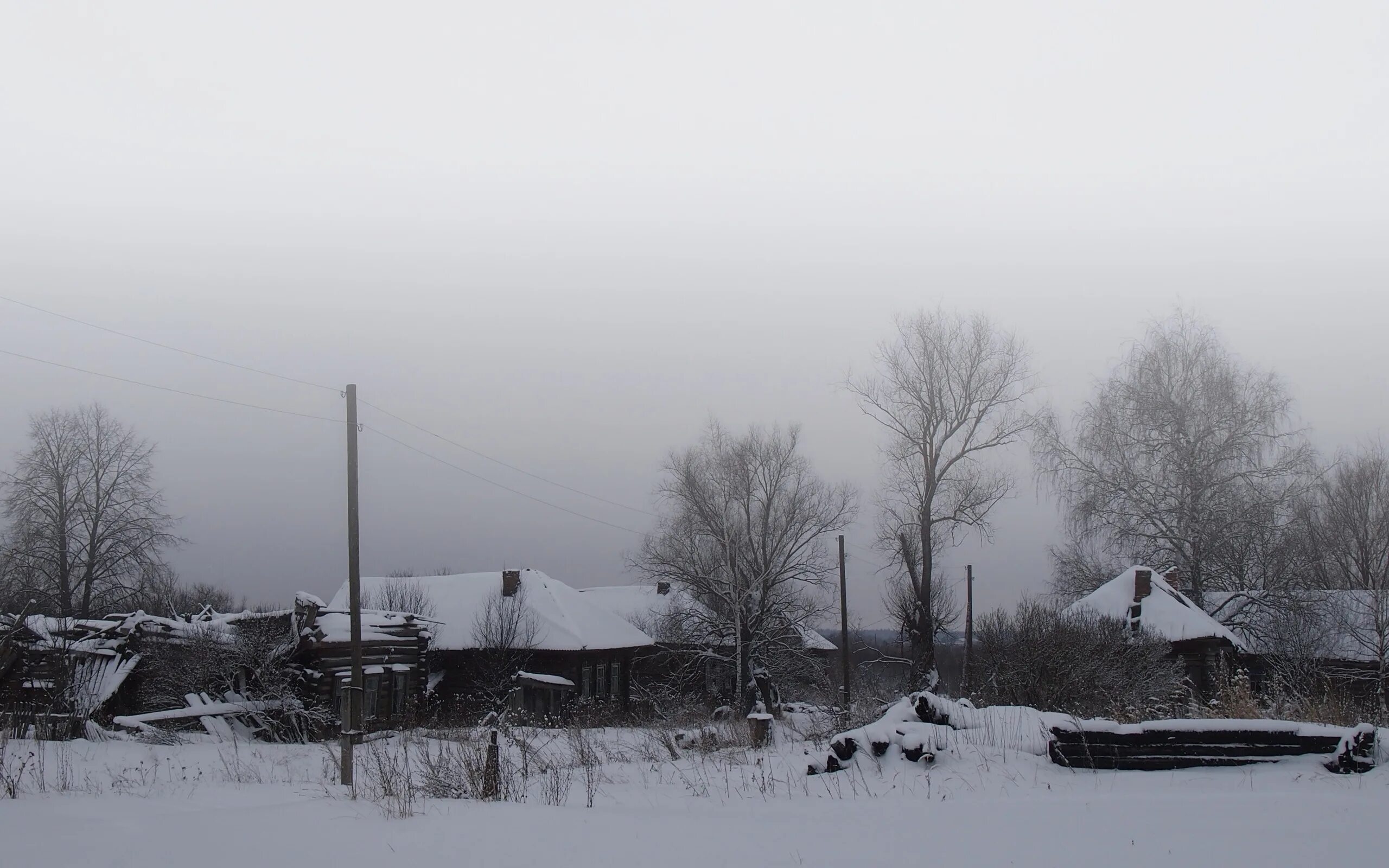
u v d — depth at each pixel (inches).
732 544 1962.4
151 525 2365.9
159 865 358.3
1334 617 1540.4
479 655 1945.1
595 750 901.2
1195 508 1630.2
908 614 1814.7
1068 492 1759.4
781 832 415.8
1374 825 398.0
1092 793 510.9
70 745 968.3
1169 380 1706.4
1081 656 973.8
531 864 361.1
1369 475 2076.8
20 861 362.3
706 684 2054.6
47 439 2315.5
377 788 611.5
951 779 560.4
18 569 2182.6
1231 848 361.4
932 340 1868.8
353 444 1015.6
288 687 1346.0
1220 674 1226.0
